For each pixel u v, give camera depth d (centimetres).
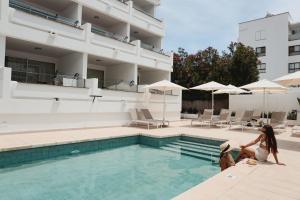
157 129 1516
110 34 1912
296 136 1333
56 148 945
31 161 866
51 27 1413
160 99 2045
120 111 1678
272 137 727
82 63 1588
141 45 2156
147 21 2217
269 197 466
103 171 797
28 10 1359
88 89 1473
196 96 2928
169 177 755
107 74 2148
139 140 1295
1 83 1098
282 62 3853
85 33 1594
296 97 2062
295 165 695
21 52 1617
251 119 1669
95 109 1516
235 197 460
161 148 1173
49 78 1365
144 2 2409
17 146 832
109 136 1144
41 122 1264
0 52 1206
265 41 4000
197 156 1019
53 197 576
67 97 1370
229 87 1802
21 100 1169
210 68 3003
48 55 1725
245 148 784
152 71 2466
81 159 934
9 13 1230
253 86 1414
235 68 2728
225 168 699
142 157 998
